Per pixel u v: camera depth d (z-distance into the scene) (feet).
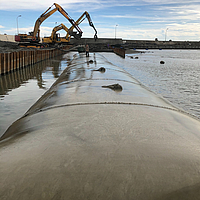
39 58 104.73
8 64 62.49
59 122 11.90
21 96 32.94
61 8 140.87
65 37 209.77
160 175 6.34
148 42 430.61
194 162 7.04
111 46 266.77
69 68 54.60
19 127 13.46
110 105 15.21
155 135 9.49
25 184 6.14
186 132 10.59
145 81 51.98
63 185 6.03
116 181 6.12
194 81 52.75
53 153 7.75
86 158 7.27
